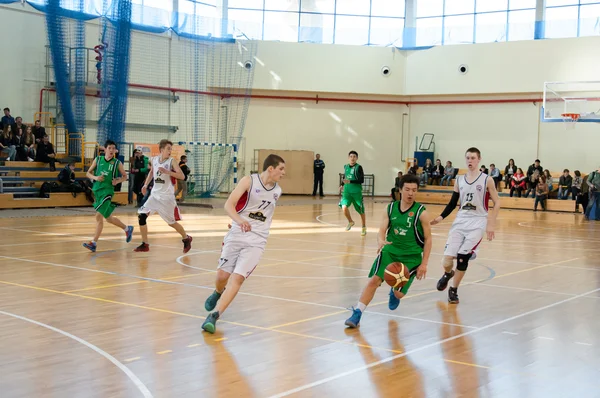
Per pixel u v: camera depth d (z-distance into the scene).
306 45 29.69
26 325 6.06
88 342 5.53
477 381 4.72
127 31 22.41
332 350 5.48
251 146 30.16
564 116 23.67
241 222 5.88
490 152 29.31
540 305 7.56
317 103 30.59
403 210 6.47
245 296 7.70
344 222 18.06
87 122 24.16
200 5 28.44
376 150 31.09
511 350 5.59
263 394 4.36
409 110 31.00
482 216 7.63
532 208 25.33
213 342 5.64
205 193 26.34
